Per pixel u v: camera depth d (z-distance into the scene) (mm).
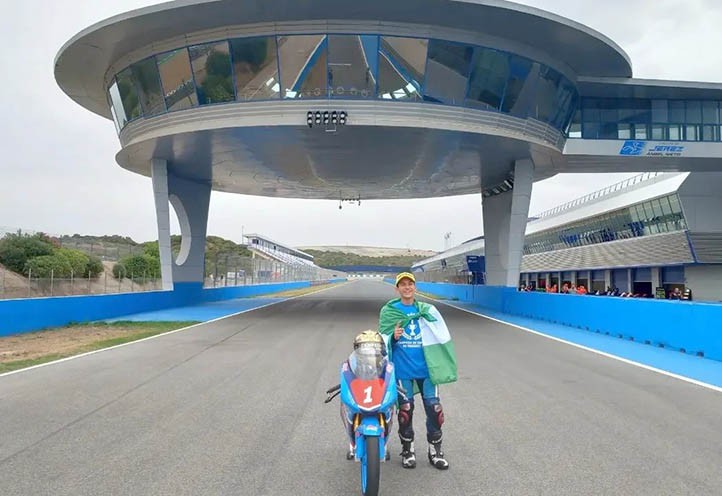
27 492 4715
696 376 10344
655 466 5422
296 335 17297
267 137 23531
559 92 25672
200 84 22281
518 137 23922
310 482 5000
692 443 6176
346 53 21016
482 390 9117
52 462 5492
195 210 35469
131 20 20578
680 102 29781
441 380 5254
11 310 17219
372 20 20594
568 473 5230
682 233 37469
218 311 27812
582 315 19328
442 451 5887
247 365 11570
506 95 23125
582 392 8938
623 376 10367
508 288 27922
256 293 50531
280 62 21250
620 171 33125
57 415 7371
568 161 30297
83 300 21219
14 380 9805
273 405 7996
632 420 7180
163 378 10070
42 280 28406
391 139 23703
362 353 4934
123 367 11258
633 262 43719
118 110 26266
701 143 29359
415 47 21156
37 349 14070
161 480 5020
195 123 22688
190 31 21500
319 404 8070
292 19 20547
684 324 13594
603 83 27297
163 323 20984
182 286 32000
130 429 6711
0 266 31000
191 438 6348
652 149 29141
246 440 6277
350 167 30125
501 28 21328
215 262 40688
